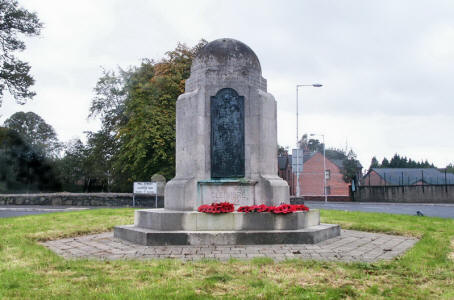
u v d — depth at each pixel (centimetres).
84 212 1712
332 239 997
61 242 986
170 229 943
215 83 1121
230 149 1101
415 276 618
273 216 940
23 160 4056
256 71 1170
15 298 493
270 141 1145
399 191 4669
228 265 673
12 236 1021
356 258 759
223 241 894
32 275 609
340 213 1767
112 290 524
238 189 1080
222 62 1130
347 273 621
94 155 4025
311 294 507
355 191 5306
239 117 1111
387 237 1070
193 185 1073
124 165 3288
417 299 502
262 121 1120
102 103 3909
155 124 2895
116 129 3703
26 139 4219
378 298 500
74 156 4891
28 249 837
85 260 722
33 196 2847
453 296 516
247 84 1127
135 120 2956
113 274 612
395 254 809
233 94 1116
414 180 5966
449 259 755
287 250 831
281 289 530
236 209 1067
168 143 2905
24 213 2103
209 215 939
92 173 4622
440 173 6231
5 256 763
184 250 834
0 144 3928
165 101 2972
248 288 538
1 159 3853
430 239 997
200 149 1094
